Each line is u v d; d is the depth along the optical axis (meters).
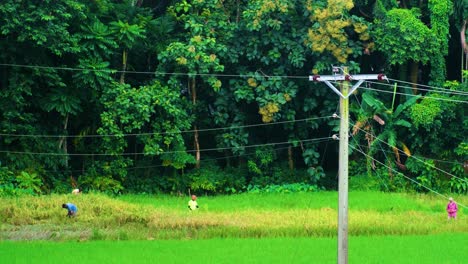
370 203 67.25
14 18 65.88
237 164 84.62
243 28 77.56
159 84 75.94
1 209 57.91
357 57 82.62
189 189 78.88
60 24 68.50
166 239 51.06
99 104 74.69
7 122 70.56
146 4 85.94
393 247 47.47
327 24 74.12
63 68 70.19
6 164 71.38
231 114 81.25
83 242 48.66
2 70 71.38
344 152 41.34
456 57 87.56
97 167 75.88
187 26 77.00
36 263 40.84
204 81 76.75
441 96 77.38
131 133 78.12
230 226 53.88
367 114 77.31
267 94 76.69
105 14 75.56
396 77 83.94
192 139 83.12
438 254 45.06
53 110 75.44
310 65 79.56
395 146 78.00
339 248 40.78
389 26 75.38
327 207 66.06
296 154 86.25
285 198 72.25
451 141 79.62
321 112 79.62
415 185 78.31
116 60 78.06
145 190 78.12
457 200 71.88
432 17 76.94
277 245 47.81
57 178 75.00
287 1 75.06
